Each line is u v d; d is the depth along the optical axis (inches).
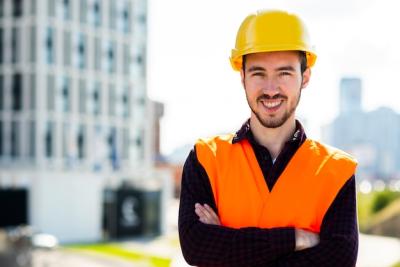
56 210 1908.2
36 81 2001.7
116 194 1996.8
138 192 2025.1
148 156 2300.7
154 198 2070.6
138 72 2297.0
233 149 153.1
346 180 147.5
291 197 146.5
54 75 2034.9
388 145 7613.2
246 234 143.5
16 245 1131.9
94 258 1434.5
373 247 1011.9
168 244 1786.4
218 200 151.8
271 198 146.9
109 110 2187.5
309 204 146.3
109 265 1320.1
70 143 2057.1
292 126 152.5
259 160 150.3
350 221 145.9
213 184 152.3
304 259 142.8
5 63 2053.4
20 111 2025.1
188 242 148.7
